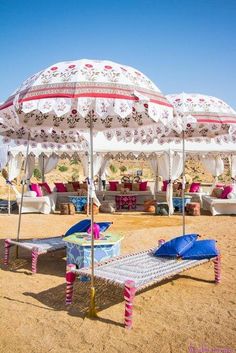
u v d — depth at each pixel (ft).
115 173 159.43
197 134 26.76
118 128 23.50
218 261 19.94
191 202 53.57
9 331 13.87
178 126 21.18
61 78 14.19
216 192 53.52
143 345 12.93
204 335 13.75
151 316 15.51
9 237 32.89
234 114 22.08
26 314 15.48
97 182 71.61
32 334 13.65
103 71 14.42
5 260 23.56
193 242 20.58
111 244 20.72
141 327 14.39
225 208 49.11
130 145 51.62
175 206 53.11
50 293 18.13
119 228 38.34
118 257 19.75
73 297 17.61
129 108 13.38
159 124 21.85
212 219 45.16
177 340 13.33
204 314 15.76
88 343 13.01
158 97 14.79
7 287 19.01
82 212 51.47
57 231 36.37
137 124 23.00
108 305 16.63
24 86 15.67
